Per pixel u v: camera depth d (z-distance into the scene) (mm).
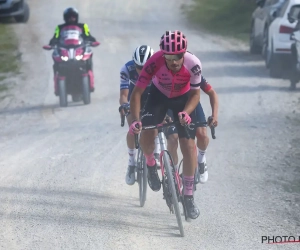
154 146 19641
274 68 50875
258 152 28875
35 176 25750
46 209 21297
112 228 19312
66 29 43781
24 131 36125
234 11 92688
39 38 75188
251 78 51125
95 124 36969
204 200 22141
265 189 23312
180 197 19328
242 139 31500
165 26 85062
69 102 45594
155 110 19344
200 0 104312
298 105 40219
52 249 17562
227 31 82562
